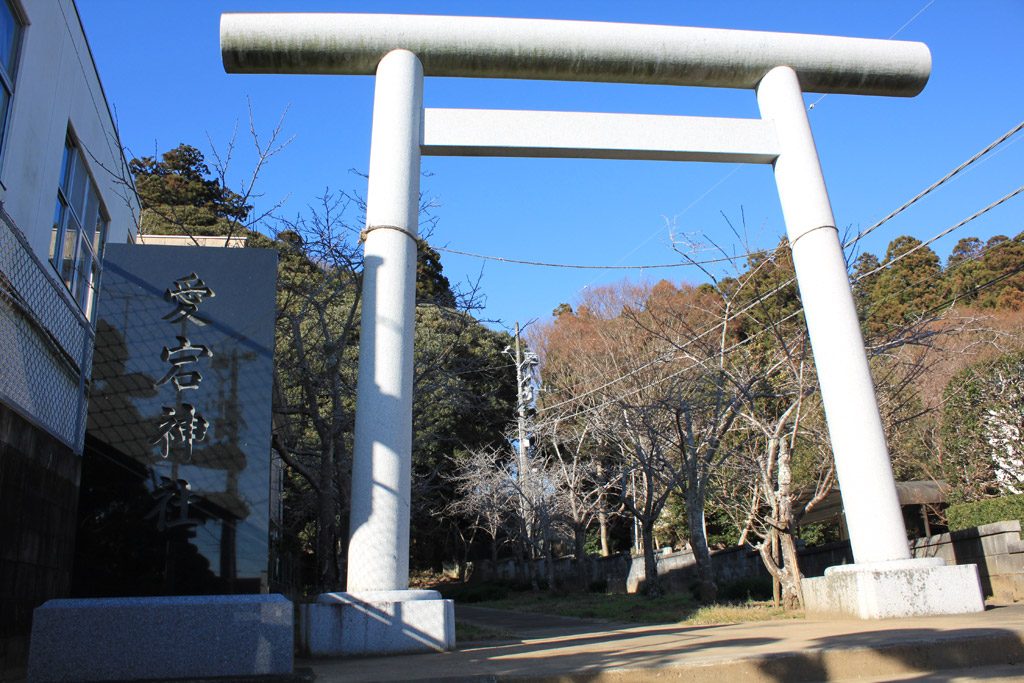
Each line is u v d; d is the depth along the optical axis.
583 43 8.90
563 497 23.22
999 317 20.23
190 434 5.46
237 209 10.32
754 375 11.47
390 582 6.94
